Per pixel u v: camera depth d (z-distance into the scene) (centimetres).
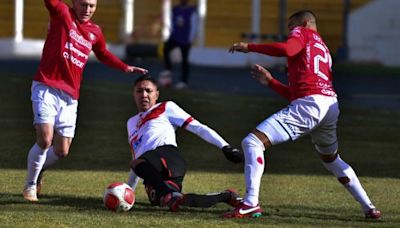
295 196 2259
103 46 2122
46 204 2048
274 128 1939
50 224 1794
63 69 2048
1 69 6109
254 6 7462
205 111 4262
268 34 7312
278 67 6819
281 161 2916
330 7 7669
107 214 1928
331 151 2005
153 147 2062
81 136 3350
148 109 2123
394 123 4047
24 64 6688
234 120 3966
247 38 7331
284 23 7125
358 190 1986
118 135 3412
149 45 7250
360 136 3603
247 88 5438
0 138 3238
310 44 1958
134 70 2144
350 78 6297
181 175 2042
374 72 6788
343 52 7444
